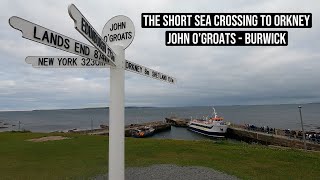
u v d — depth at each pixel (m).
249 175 9.02
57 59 3.91
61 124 108.12
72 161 11.30
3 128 90.69
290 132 40.44
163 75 5.62
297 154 13.38
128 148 14.84
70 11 2.35
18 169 9.80
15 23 2.15
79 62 4.03
